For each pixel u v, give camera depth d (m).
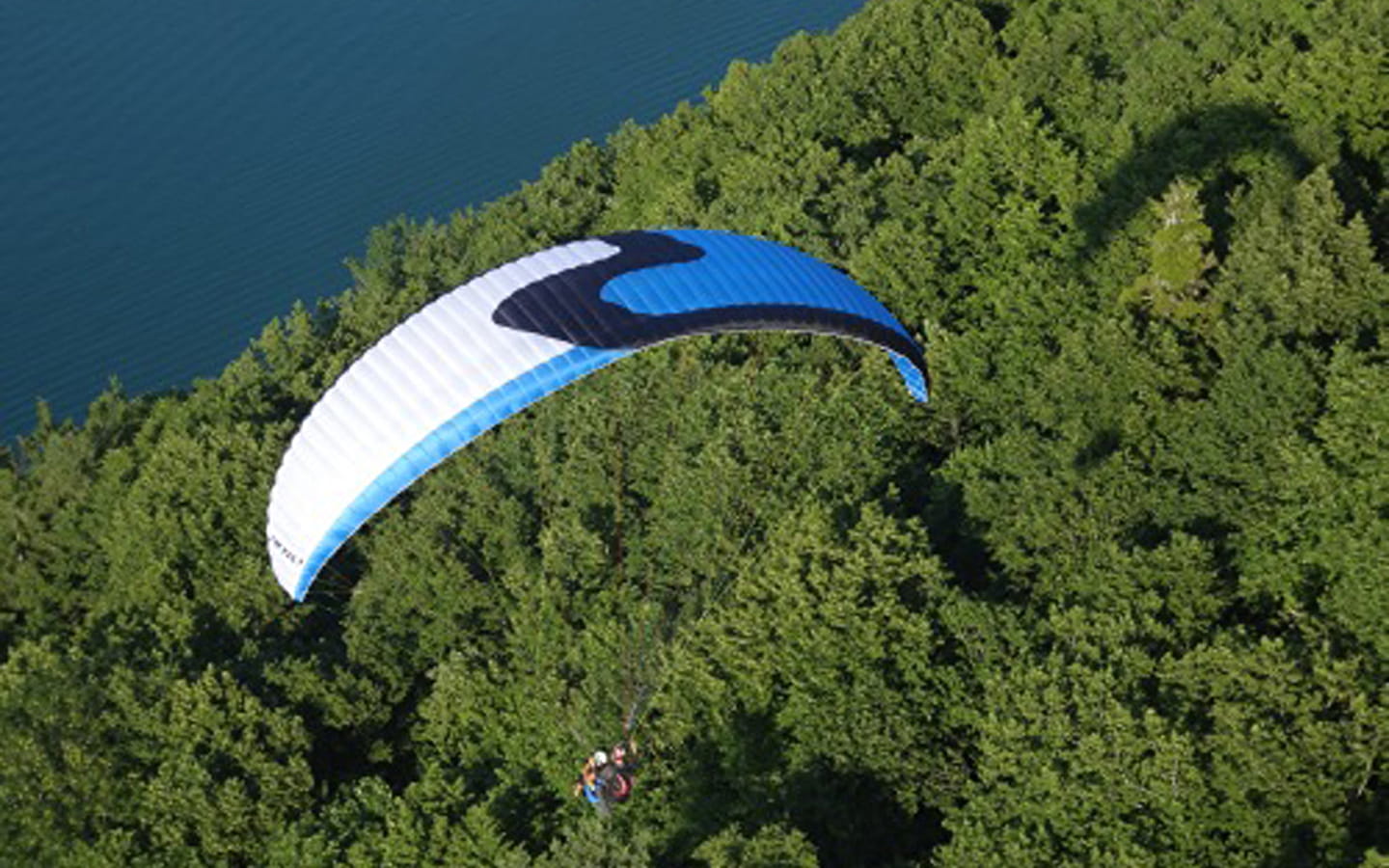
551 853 63.53
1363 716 53.53
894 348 53.41
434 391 48.50
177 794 70.06
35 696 75.56
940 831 60.53
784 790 59.91
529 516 82.38
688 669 64.31
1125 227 85.69
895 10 130.00
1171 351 72.88
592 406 84.81
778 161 110.25
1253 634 62.28
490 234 123.31
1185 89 97.00
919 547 65.81
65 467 112.88
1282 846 52.88
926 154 107.62
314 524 49.62
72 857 70.44
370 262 131.62
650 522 78.56
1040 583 66.69
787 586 63.59
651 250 51.81
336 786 76.56
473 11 184.88
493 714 71.25
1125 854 52.53
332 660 81.00
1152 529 67.44
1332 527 63.00
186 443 98.31
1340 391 65.56
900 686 61.53
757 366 84.56
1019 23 122.94
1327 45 90.12
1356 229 73.81
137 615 87.31
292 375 115.31
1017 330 79.69
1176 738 53.31
